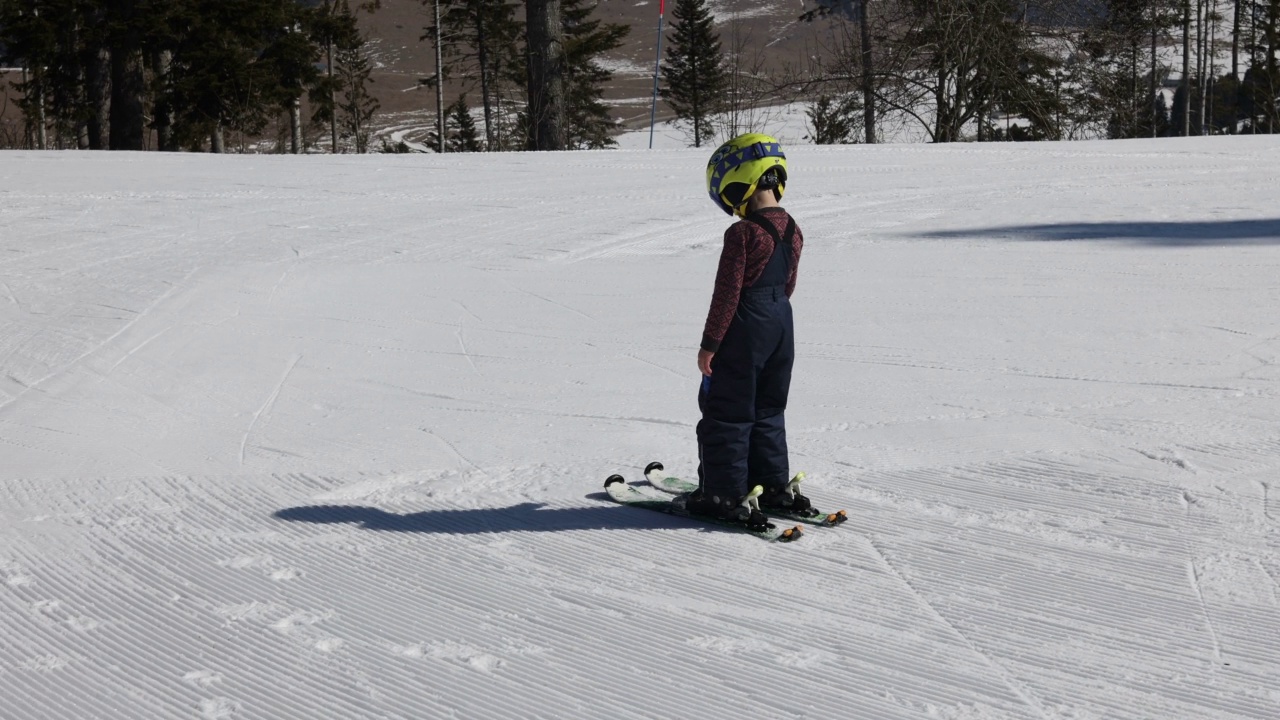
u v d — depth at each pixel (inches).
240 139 1728.6
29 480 200.5
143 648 135.6
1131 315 290.2
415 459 205.2
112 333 311.6
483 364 272.1
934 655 128.6
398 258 409.7
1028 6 1203.2
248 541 169.0
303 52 1462.8
